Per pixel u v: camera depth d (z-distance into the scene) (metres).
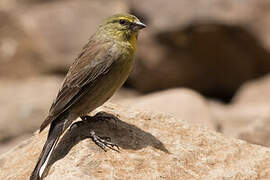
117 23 8.95
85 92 8.52
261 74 18.98
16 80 20.45
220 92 19.52
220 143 9.00
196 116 13.91
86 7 21.03
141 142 8.66
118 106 9.73
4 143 16.73
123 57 8.73
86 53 8.79
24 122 17.09
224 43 18.30
